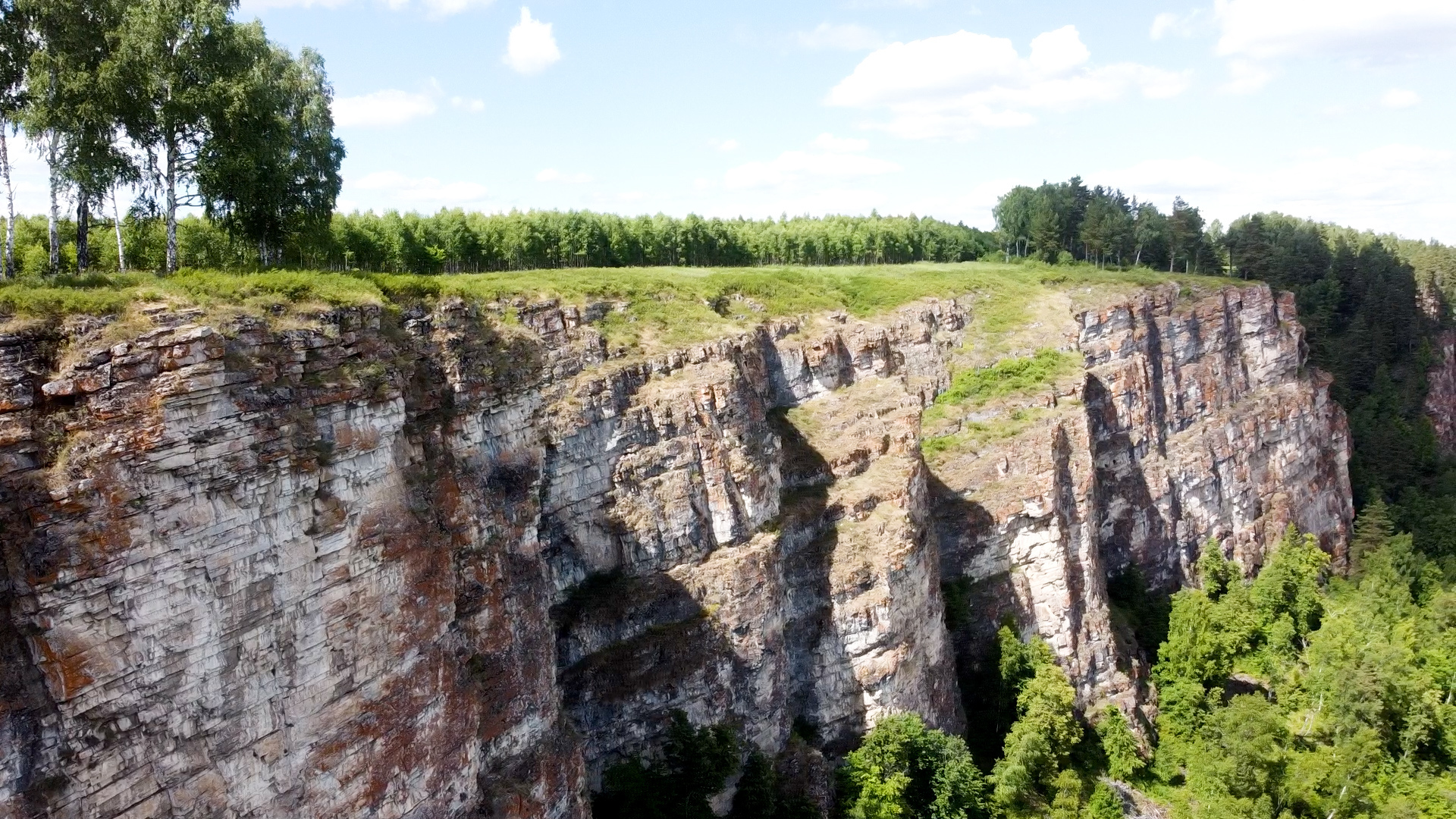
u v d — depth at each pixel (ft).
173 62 167.63
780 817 217.36
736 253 496.23
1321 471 507.30
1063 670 311.88
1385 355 622.95
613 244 423.23
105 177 160.86
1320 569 421.59
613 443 222.89
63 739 95.61
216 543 107.45
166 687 103.14
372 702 126.62
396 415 134.82
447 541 144.46
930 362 384.06
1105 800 277.03
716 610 221.66
